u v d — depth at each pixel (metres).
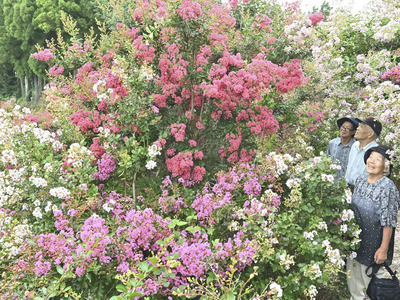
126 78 3.17
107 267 2.35
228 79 3.31
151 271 2.30
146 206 3.16
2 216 2.48
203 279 2.25
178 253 2.31
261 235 2.51
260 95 3.53
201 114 3.85
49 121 4.18
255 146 3.94
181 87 3.76
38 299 1.97
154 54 3.77
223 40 3.63
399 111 3.81
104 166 3.42
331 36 5.39
